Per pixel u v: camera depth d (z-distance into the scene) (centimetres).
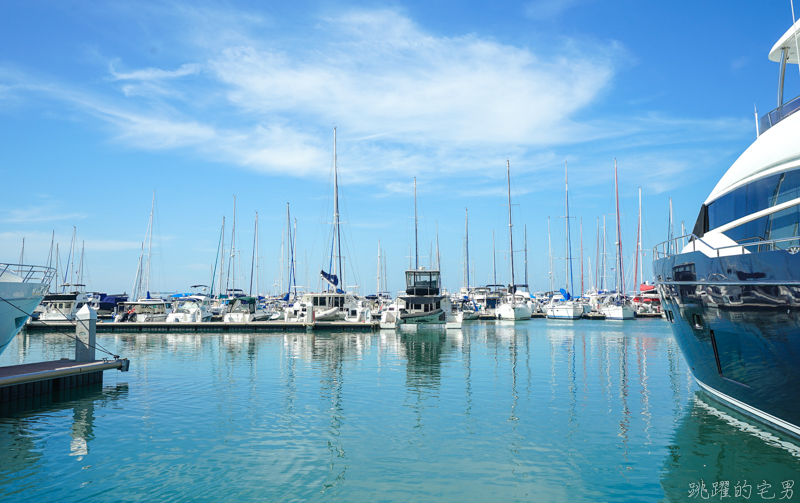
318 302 5612
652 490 913
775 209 1147
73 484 952
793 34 1348
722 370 1285
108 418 1429
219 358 2838
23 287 1784
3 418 1427
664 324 6175
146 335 4678
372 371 2302
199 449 1149
